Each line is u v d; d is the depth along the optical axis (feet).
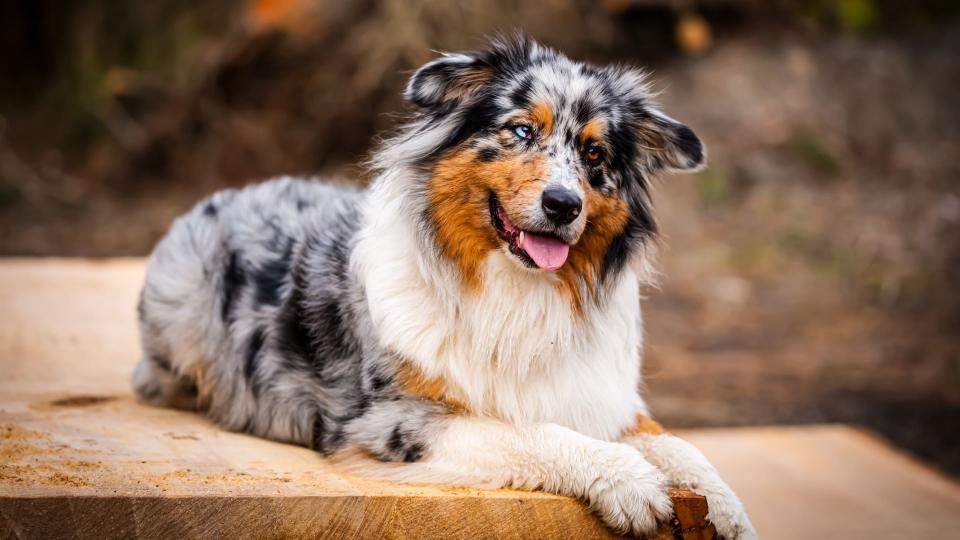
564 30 47.96
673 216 45.09
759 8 53.01
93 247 42.22
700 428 28.09
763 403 30.32
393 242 14.32
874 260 42.73
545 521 12.22
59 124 54.34
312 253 15.69
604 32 49.16
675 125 15.10
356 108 46.19
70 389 17.19
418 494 11.98
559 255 13.52
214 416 16.33
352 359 14.69
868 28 54.90
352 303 14.73
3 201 47.85
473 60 14.37
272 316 15.61
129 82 51.83
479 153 13.96
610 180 14.44
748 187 46.73
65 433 14.07
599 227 14.38
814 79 50.65
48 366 18.67
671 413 29.04
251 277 16.05
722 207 45.83
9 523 10.58
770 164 47.34
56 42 58.59
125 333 21.54
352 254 14.90
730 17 52.65
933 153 49.21
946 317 38.68
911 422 29.48
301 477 12.66
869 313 39.06
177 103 49.96
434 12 45.29
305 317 15.28
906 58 53.21
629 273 15.12
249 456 13.78
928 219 45.34
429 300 13.93
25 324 21.66
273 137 47.57
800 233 44.21
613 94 14.69
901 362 34.60
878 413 30.01
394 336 13.80
